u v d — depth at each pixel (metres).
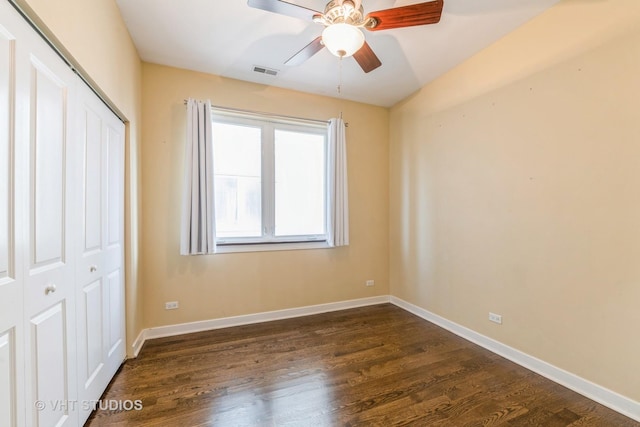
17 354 1.04
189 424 1.59
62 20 1.23
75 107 1.46
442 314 3.01
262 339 2.68
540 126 2.10
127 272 2.28
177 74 2.80
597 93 1.78
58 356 1.31
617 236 1.71
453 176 2.87
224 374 2.09
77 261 1.49
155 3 1.94
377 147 3.78
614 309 1.73
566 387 1.94
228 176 3.06
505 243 2.37
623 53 1.67
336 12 1.62
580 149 1.87
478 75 2.58
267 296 3.18
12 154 1.02
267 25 2.19
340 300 3.56
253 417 1.65
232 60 2.68
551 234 2.05
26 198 1.09
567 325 1.96
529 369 2.17
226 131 3.06
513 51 2.28
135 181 2.42
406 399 1.82
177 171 2.80
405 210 3.55
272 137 3.26
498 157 2.42
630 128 1.64
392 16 1.61
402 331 2.88
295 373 2.11
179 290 2.81
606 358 1.76
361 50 1.97
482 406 1.76
